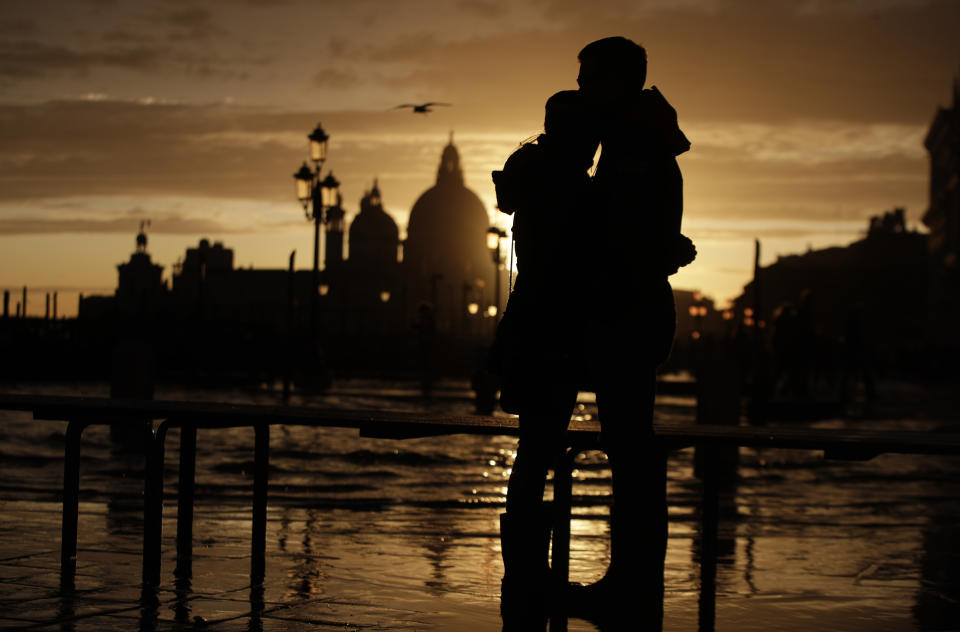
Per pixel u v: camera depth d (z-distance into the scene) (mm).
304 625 4484
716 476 5242
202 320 45625
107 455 12438
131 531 6793
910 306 139750
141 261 116750
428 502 8984
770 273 148625
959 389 51094
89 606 4660
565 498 4742
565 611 4484
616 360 3898
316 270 33188
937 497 10711
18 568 5445
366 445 14539
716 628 4828
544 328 3957
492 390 23359
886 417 26953
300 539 6781
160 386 33688
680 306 124125
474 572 5820
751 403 24344
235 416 5434
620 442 3959
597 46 4043
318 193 31703
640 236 3834
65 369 39219
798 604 5387
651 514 4000
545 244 3938
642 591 4023
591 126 3969
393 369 58000
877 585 5977
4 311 45406
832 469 13531
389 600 5043
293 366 34125
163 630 4312
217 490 9492
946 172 115062
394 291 183875
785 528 8227
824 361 43219
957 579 6215
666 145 3912
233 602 4855
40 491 8945
